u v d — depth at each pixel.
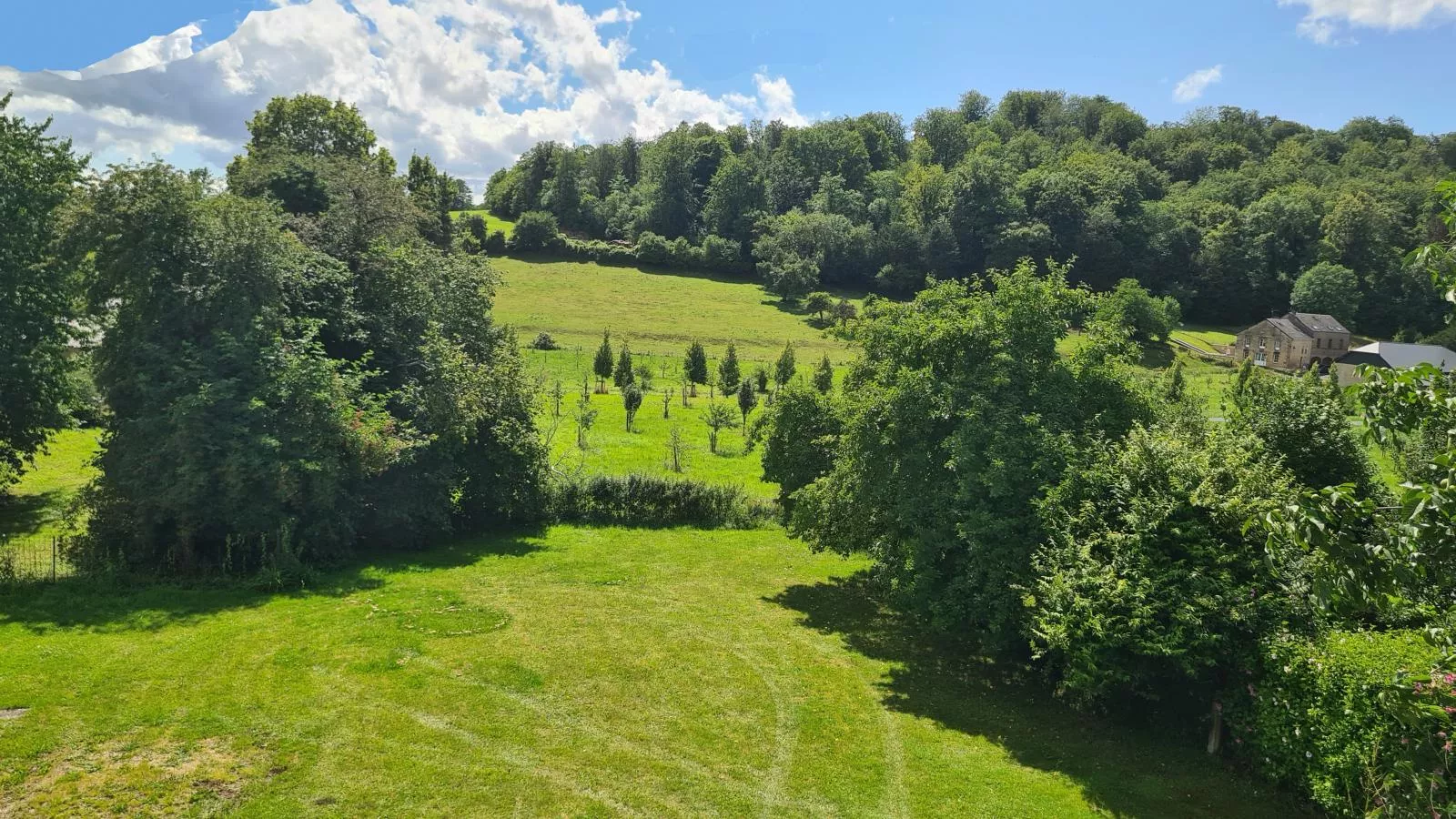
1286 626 9.20
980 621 12.22
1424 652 7.86
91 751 8.86
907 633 14.56
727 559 19.19
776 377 48.62
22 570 14.45
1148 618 9.27
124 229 15.39
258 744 9.23
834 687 11.95
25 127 18.22
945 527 11.97
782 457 17.75
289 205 26.92
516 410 20.89
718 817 8.38
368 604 14.13
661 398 48.03
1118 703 11.27
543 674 11.68
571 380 54.09
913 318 13.89
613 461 28.97
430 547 18.72
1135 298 75.69
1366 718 7.54
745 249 116.50
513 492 20.70
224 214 15.84
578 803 8.48
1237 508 9.41
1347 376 70.81
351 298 19.06
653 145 147.12
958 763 9.77
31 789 8.09
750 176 123.75
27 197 17.50
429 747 9.41
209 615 13.14
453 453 19.41
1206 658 9.18
